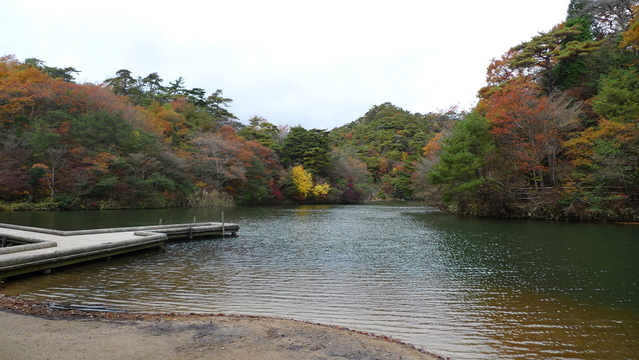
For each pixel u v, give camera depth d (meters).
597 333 5.99
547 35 32.28
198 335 5.04
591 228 21.00
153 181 34.38
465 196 30.14
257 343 4.79
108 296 7.54
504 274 10.07
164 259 11.79
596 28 36.94
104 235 13.69
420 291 8.38
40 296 7.38
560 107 26.12
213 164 45.09
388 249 14.05
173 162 38.31
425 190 38.56
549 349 5.37
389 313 6.85
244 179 45.38
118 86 58.88
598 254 13.05
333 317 6.56
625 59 29.86
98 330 5.12
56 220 22.19
